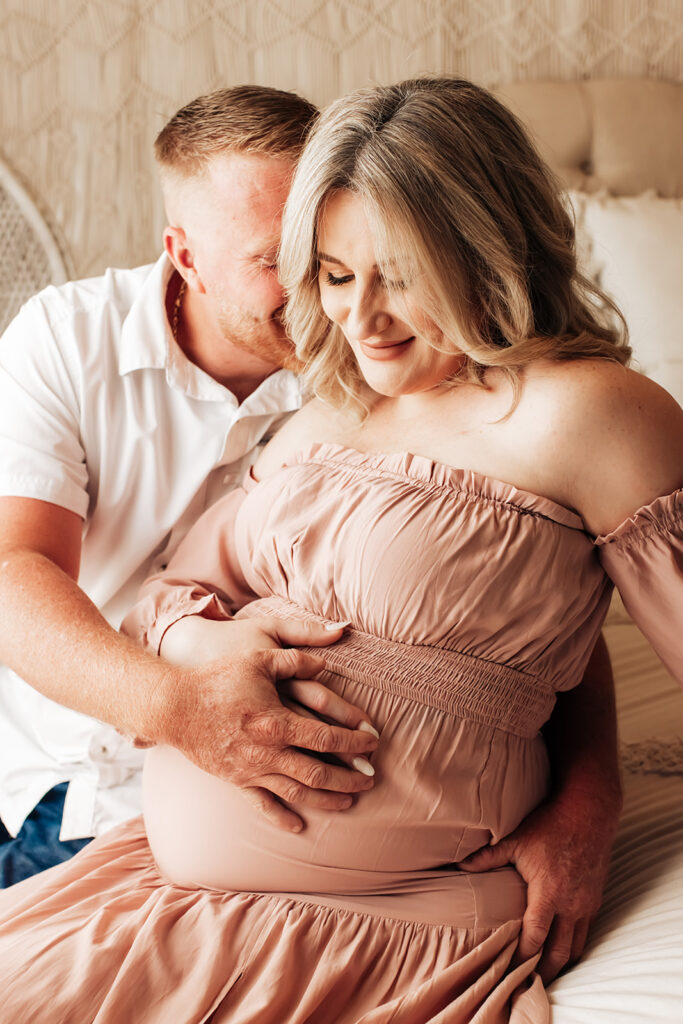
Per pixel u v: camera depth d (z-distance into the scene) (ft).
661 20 7.63
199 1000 2.74
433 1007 2.77
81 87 7.03
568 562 3.13
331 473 3.43
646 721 4.60
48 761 4.63
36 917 3.22
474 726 3.10
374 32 7.31
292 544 3.33
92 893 3.35
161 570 4.84
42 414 4.44
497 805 3.11
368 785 3.01
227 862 3.09
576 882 3.15
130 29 7.02
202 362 4.71
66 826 4.41
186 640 3.37
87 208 7.14
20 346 4.58
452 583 3.06
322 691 3.08
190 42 7.10
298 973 2.84
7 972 2.84
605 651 4.09
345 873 3.02
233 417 4.62
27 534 4.16
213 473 4.78
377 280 3.16
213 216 4.07
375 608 3.14
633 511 3.11
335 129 3.11
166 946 2.88
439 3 7.34
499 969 2.88
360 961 2.88
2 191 7.03
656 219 6.79
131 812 4.43
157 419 4.63
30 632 3.55
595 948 3.18
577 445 3.08
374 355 3.30
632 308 6.60
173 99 7.14
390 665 3.12
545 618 3.10
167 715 3.09
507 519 3.08
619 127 7.46
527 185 3.32
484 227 3.10
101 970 2.82
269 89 4.25
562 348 3.25
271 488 3.58
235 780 3.04
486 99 3.26
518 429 3.17
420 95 3.14
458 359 3.38
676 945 2.84
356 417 3.64
